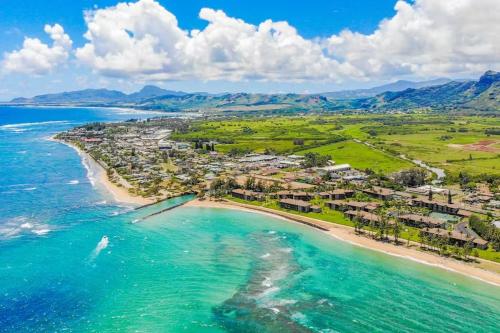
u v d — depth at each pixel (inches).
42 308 4301.2
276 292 4736.7
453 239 6122.1
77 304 4394.7
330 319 4217.5
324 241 6323.8
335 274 5201.8
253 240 6348.4
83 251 5748.0
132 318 4163.4
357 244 6190.9
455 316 4288.9
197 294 4648.1
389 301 4569.4
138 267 5285.4
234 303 4480.8
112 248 5880.9
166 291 4699.8
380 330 4050.2
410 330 4055.1
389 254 5812.0
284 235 6589.6
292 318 4222.4
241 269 5305.1
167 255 5693.9
